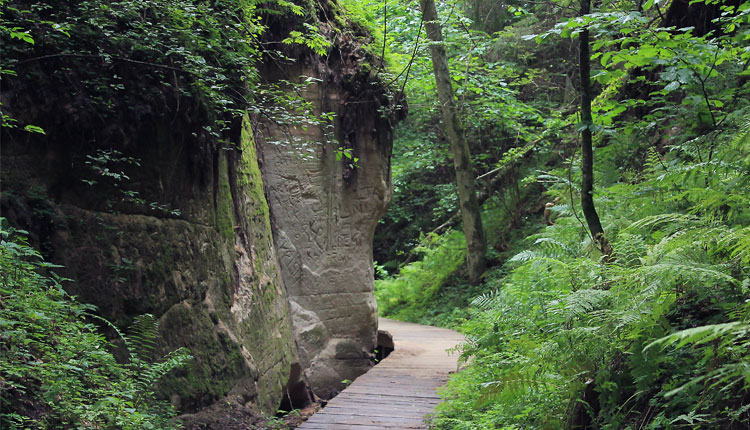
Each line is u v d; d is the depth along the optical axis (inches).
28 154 188.5
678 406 141.1
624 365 159.2
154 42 215.5
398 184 831.1
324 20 382.9
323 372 359.3
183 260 234.4
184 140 237.6
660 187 232.8
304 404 330.0
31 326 162.7
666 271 147.2
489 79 633.6
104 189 206.4
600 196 277.7
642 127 299.7
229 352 249.8
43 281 175.8
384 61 421.1
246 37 287.6
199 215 249.9
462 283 626.8
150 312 213.9
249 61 267.7
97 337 179.5
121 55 211.6
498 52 699.4
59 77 194.7
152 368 191.5
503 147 723.4
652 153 274.4
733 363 126.8
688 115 280.2
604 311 164.1
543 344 174.9
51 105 191.9
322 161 370.0
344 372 370.9
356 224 388.2
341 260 378.9
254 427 229.1
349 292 380.5
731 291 150.7
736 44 250.1
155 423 182.7
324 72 367.2
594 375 163.0
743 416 124.3
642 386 146.2
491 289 550.6
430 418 238.1
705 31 329.4
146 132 219.1
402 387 303.1
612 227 237.5
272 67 347.9
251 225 304.7
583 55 218.7
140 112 213.5
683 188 221.1
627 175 308.2
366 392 292.8
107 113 204.7
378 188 394.3
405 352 407.5
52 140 193.9
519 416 180.4
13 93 184.2
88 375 171.9
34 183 189.2
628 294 164.1
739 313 137.9
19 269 168.9
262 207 323.9
